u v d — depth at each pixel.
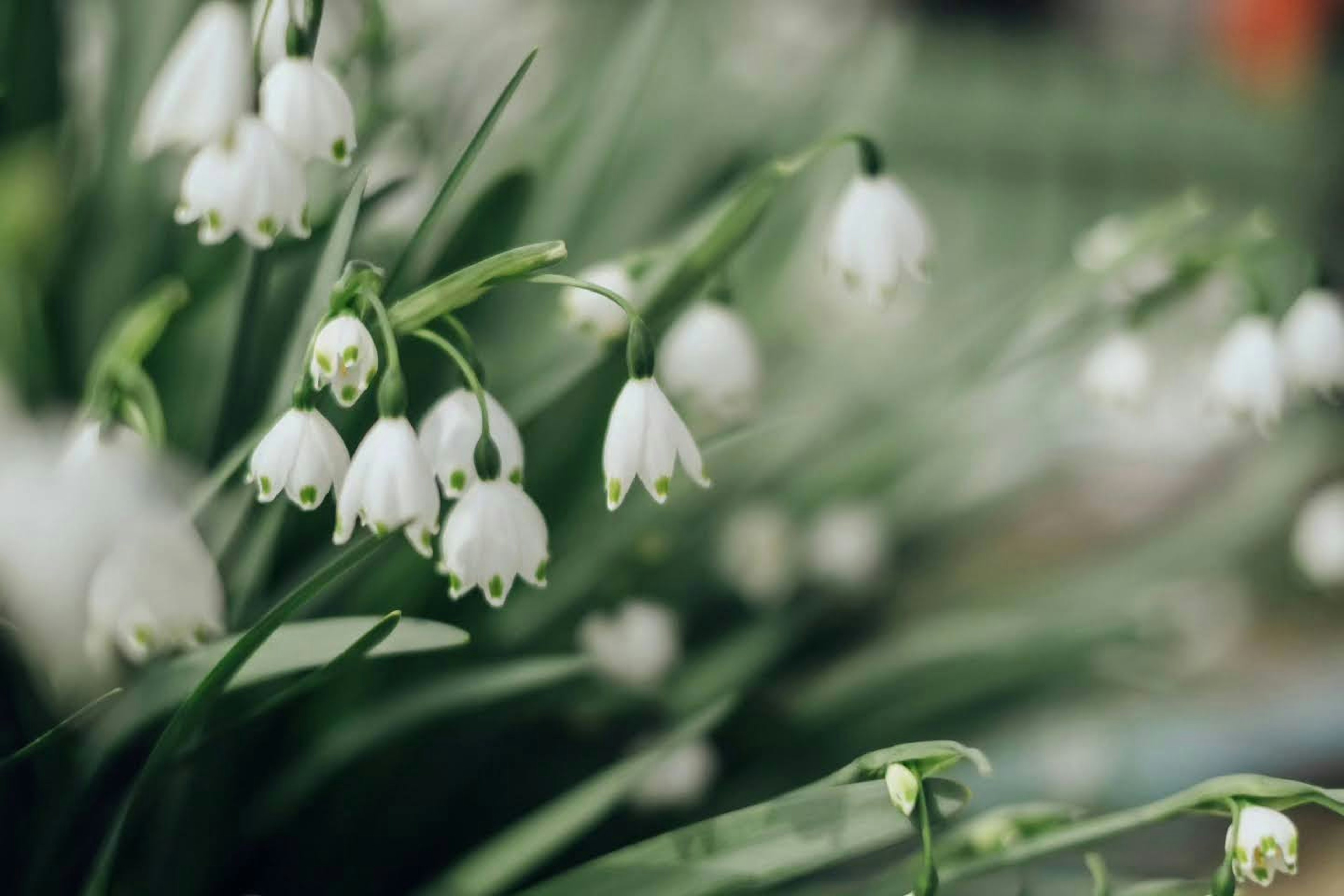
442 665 0.59
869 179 0.55
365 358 0.47
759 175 0.53
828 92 0.73
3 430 0.47
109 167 0.62
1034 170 1.86
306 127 0.49
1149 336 0.79
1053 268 0.72
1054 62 2.06
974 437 0.75
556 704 0.61
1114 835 0.52
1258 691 0.89
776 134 0.71
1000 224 1.75
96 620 0.48
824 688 0.65
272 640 0.49
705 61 0.76
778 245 0.71
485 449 0.48
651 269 0.55
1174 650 0.78
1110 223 0.66
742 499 0.67
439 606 0.57
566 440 0.60
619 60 0.63
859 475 0.70
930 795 0.49
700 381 0.59
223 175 0.49
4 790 0.52
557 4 0.72
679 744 0.54
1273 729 0.84
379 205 0.57
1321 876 0.77
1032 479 0.76
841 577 0.68
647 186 0.68
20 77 0.61
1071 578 0.79
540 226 0.62
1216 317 0.66
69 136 0.63
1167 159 1.90
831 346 0.77
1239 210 1.83
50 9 0.61
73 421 0.56
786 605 0.68
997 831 0.52
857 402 0.70
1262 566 0.90
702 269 0.54
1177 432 0.86
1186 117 1.97
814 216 0.71
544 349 0.60
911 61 0.94
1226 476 0.89
